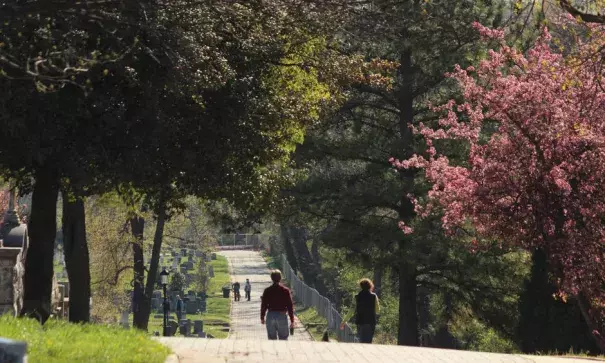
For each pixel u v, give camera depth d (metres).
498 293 59.31
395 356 24.17
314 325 107.44
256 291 161.38
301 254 141.62
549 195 34.75
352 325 95.25
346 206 58.66
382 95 61.78
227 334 101.12
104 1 21.25
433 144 58.41
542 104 34.34
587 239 34.38
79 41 26.89
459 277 59.97
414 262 55.62
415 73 59.41
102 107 30.14
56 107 29.48
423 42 52.53
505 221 35.22
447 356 24.83
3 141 30.27
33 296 33.12
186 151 33.25
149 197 37.22
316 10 30.58
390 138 63.31
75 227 38.47
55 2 20.61
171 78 29.77
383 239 57.56
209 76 31.69
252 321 117.56
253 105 34.62
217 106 33.84
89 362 18.22
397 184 58.28
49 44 25.73
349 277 99.31
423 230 56.38
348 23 32.47
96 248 76.25
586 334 43.59
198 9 29.19
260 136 35.34
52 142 30.58
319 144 59.97
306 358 22.78
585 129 32.59
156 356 20.03
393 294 91.44
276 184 39.41
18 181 33.81
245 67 35.09
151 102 31.20
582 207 34.41
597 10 25.00
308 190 60.03
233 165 36.00
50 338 20.61
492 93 35.34
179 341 25.31
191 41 29.23
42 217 33.31
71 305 38.31
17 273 36.97
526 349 44.97
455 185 37.72
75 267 38.34
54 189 33.38
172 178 34.53
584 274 34.22
